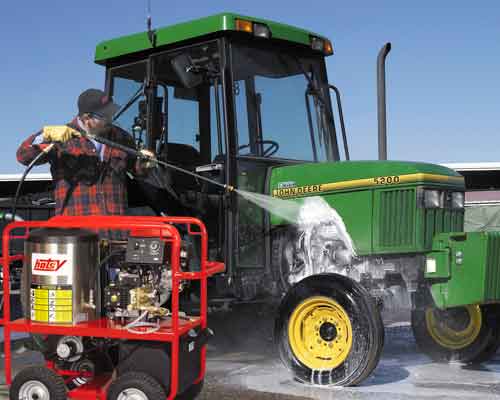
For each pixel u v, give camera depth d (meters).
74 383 3.88
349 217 4.98
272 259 5.25
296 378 4.58
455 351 5.39
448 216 5.00
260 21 5.29
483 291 4.63
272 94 5.43
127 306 3.72
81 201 4.38
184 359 3.66
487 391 4.34
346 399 4.12
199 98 5.27
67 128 4.04
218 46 5.18
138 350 3.58
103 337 3.72
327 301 4.48
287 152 5.48
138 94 5.53
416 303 4.89
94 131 4.40
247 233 5.14
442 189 4.93
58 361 3.91
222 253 5.12
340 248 5.01
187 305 5.13
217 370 5.05
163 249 3.68
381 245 4.87
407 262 4.86
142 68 5.66
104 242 3.97
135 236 3.78
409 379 4.75
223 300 5.04
